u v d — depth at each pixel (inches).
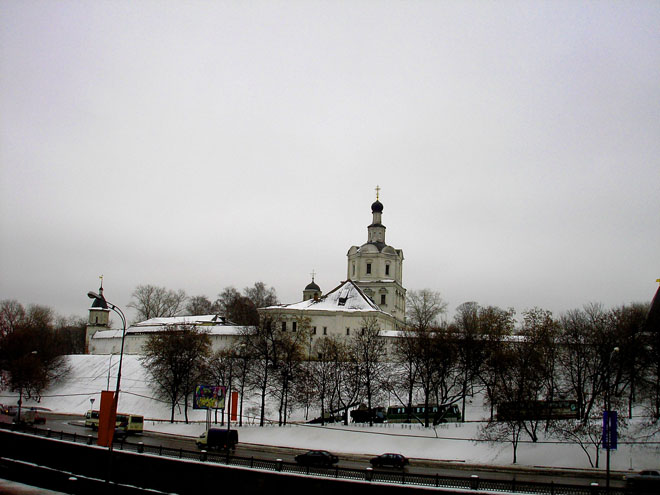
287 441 2881.4
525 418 2448.3
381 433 2773.1
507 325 3506.4
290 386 3518.7
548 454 2294.5
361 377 3499.0
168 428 3457.2
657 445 2230.6
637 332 3221.0
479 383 3540.8
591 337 3257.9
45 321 6609.3
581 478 1972.2
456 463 2315.5
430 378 3260.3
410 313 6427.2
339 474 1771.7
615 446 1561.3
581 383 3006.9
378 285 6033.5
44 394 5226.4
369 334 3811.5
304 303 5689.0
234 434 2541.8
